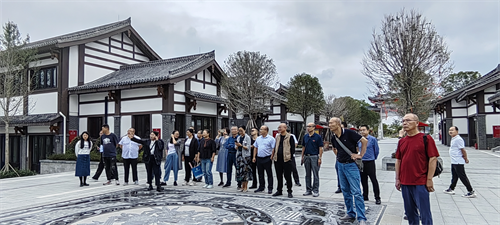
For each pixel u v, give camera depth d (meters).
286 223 5.36
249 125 17.33
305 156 7.73
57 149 18.33
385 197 7.44
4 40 15.88
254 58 17.31
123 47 22.11
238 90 17.14
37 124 18.05
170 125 16.55
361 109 43.03
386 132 67.62
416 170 4.21
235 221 5.50
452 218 5.61
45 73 19.67
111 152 9.84
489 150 21.64
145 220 5.61
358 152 5.55
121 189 8.91
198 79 19.00
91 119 19.00
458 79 42.06
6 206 6.91
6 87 15.96
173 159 9.48
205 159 9.05
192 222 5.46
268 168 7.98
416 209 4.32
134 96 17.59
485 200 7.00
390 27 11.80
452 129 7.52
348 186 5.58
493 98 17.62
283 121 26.97
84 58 19.41
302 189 8.62
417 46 11.29
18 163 20.16
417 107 13.03
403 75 11.54
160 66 20.28
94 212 6.25
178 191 8.48
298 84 22.97
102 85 17.36
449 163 14.62
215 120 20.42
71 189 9.12
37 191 8.84
